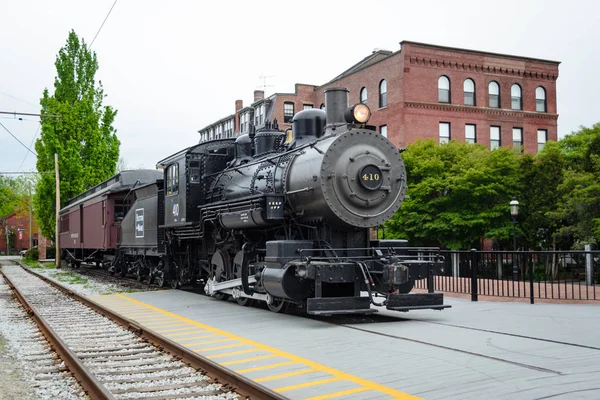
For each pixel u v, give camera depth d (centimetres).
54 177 3756
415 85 2844
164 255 1744
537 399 496
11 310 1319
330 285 1060
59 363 734
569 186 2091
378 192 1040
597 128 2286
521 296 1352
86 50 3938
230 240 1304
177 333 899
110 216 2372
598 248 2031
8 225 9331
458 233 2255
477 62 2988
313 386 560
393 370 614
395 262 981
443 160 2450
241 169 1344
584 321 941
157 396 556
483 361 646
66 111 3775
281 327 938
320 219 1029
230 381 584
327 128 1109
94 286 1861
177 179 1565
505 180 2245
